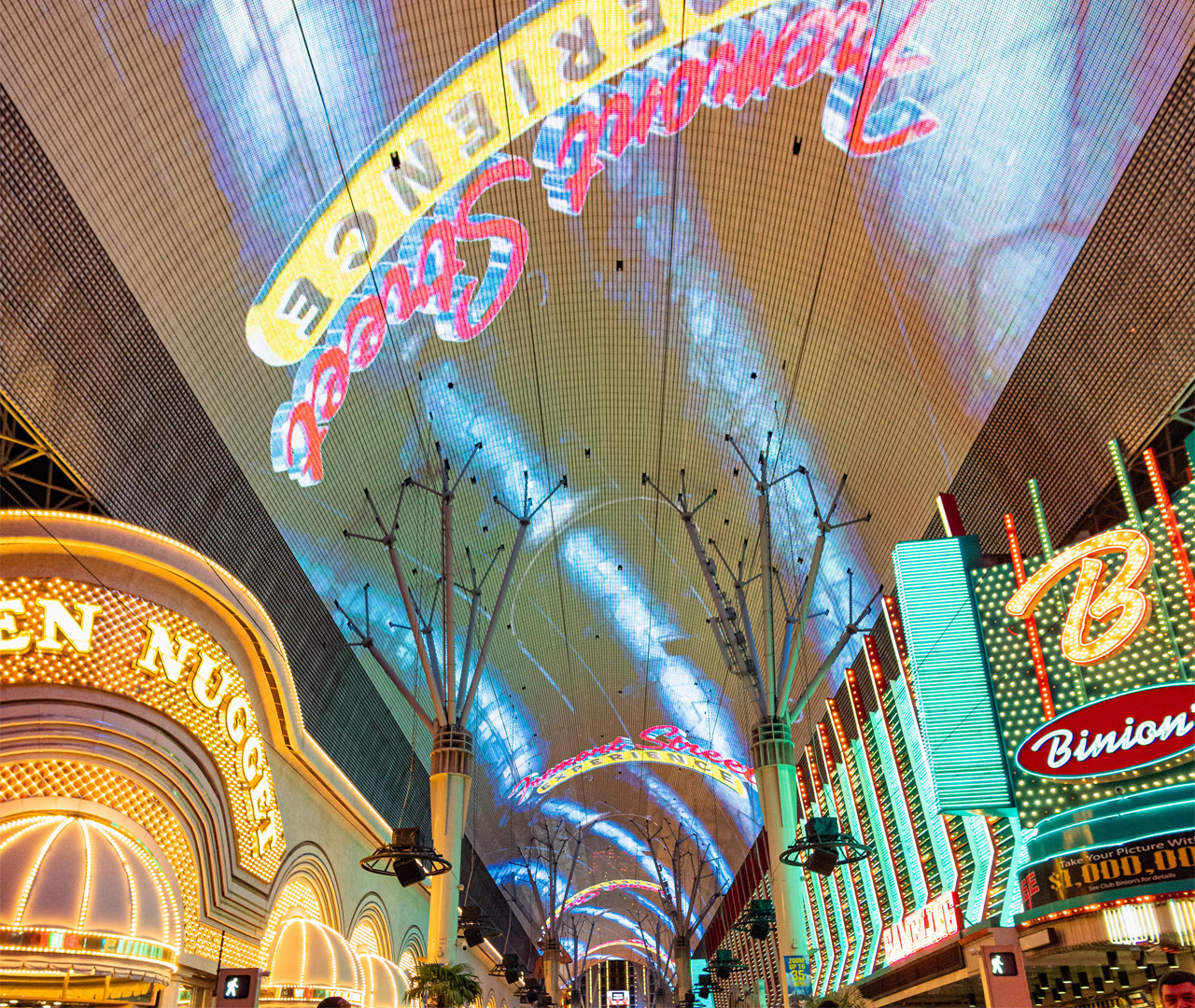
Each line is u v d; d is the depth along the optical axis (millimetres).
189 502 16453
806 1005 20578
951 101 16438
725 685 38812
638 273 24578
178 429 15664
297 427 19672
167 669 14430
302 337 18688
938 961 17859
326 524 22156
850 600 27266
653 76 20438
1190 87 12047
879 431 22312
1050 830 14203
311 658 22094
